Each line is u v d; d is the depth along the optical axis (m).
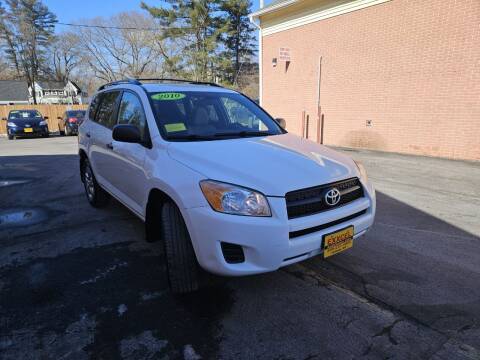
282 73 14.02
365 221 2.92
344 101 11.70
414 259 3.54
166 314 2.66
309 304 2.79
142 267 3.39
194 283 2.74
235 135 3.46
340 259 3.54
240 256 2.43
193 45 33.19
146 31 43.84
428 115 9.49
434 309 2.71
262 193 2.41
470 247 3.82
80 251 3.75
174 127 3.26
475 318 2.60
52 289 3.01
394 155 9.78
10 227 4.46
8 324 2.55
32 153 11.84
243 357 2.23
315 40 12.41
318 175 2.68
